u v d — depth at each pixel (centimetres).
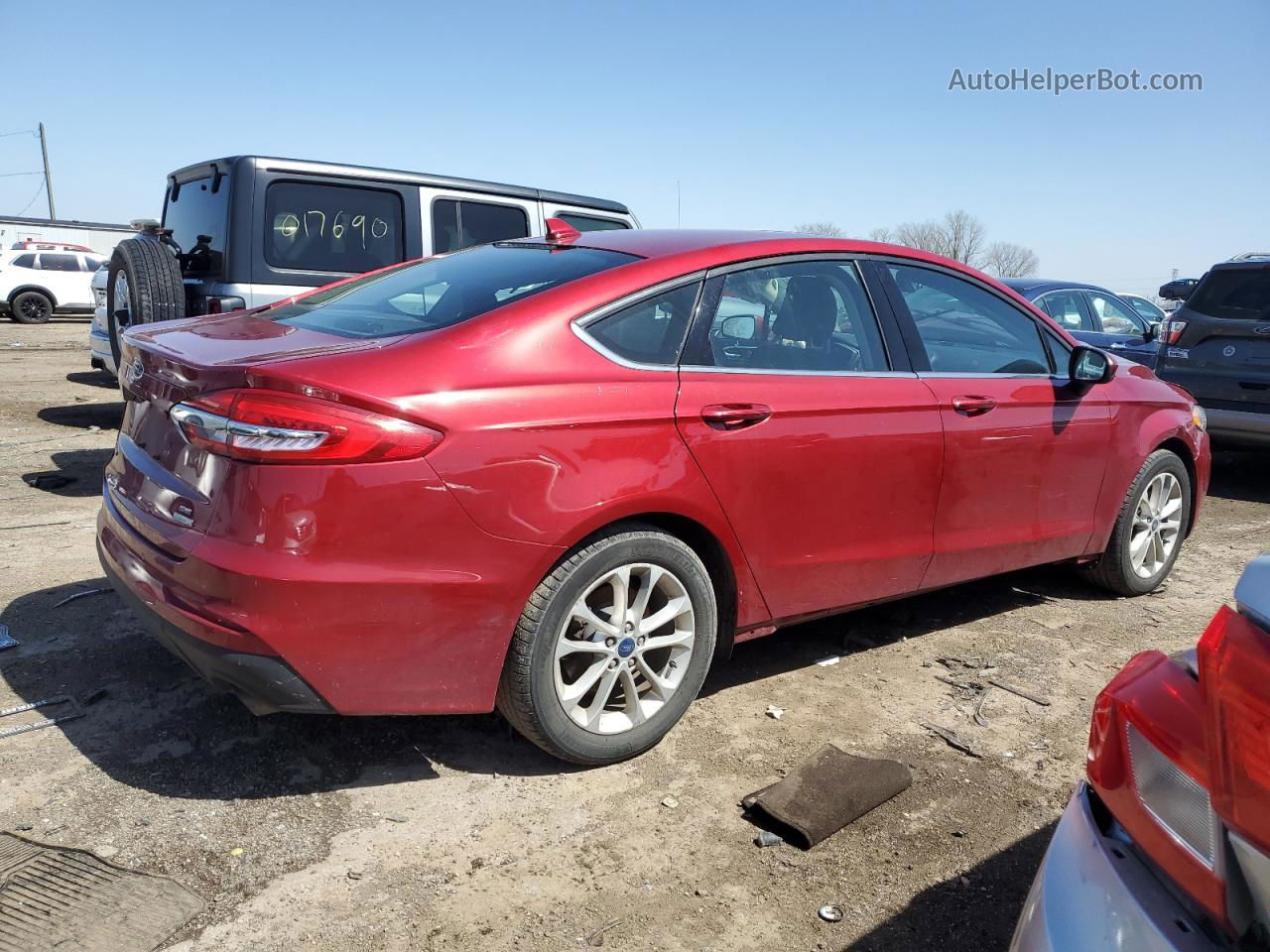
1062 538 429
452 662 266
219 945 219
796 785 288
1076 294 906
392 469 248
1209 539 618
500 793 286
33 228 2630
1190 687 148
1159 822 144
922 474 360
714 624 318
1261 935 128
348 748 305
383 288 360
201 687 338
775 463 317
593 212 775
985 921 241
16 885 233
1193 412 494
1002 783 305
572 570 278
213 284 619
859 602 360
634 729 303
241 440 245
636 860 258
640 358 298
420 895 240
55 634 376
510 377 270
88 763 289
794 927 236
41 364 1364
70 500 592
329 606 246
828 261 358
